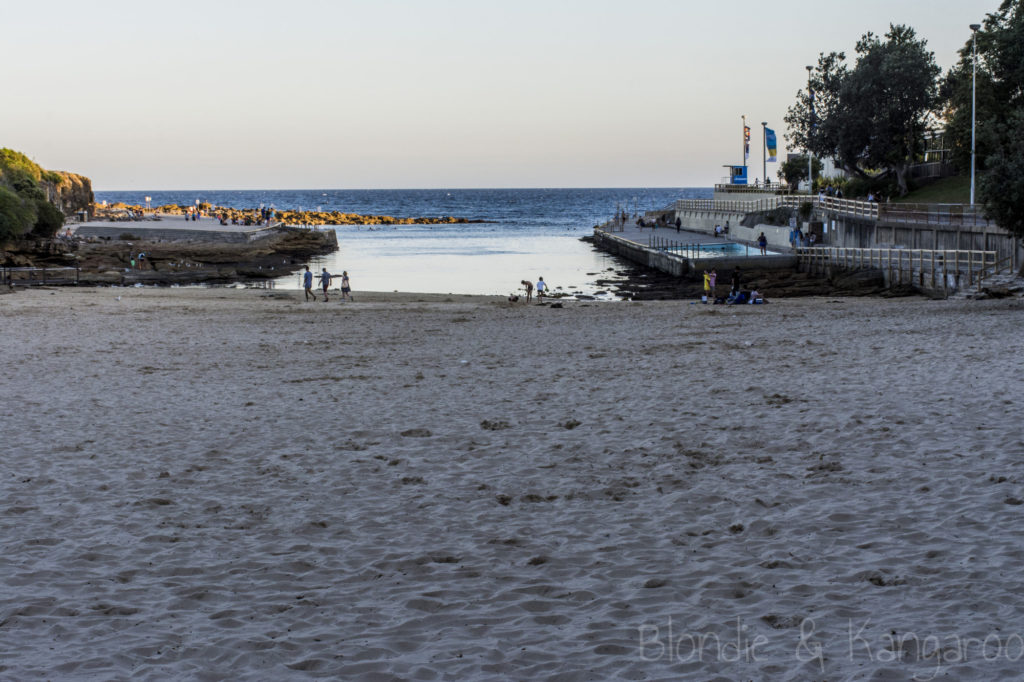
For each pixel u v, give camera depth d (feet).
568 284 199.21
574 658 22.67
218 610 26.21
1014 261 137.28
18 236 227.20
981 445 40.93
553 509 35.37
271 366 75.05
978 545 28.91
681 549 30.27
